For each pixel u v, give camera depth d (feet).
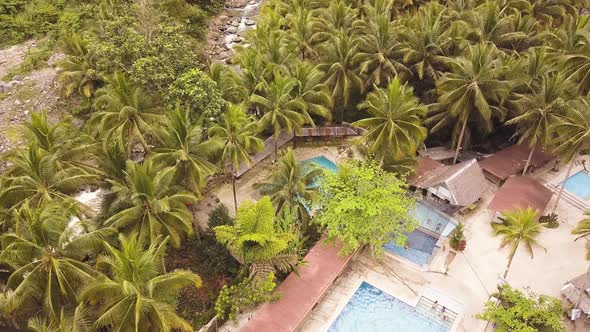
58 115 168.04
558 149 127.95
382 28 163.43
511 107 149.18
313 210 133.90
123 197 105.40
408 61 164.35
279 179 122.62
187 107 126.00
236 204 136.05
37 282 86.22
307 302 108.17
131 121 123.95
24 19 214.69
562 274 122.01
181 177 115.55
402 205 118.32
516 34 168.04
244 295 107.24
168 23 176.76
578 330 108.06
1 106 169.48
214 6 265.95
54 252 88.22
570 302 112.47
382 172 123.54
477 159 158.10
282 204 120.88
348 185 121.08
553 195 148.77
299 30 181.68
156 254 89.30
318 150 167.53
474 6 196.34
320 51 171.22
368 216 115.24
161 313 81.35
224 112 140.67
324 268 116.16
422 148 162.20
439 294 116.26
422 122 153.07
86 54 166.09
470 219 139.03
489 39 172.96
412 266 123.44
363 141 139.85
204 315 109.70
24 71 186.91
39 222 85.10
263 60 161.79
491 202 137.49
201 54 205.16
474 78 138.62
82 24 213.46
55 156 107.24
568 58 145.69
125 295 80.79
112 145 119.34
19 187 102.37
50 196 105.29
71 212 100.89
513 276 121.19
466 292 117.08
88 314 86.12
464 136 158.51
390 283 119.24
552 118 132.87
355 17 189.78
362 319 111.24
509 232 108.37
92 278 86.84
